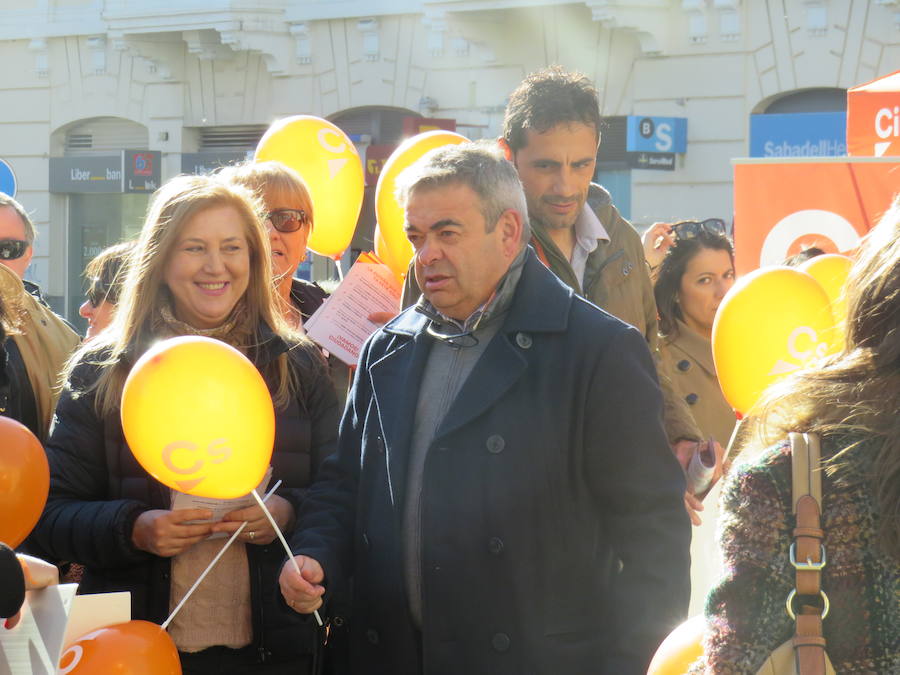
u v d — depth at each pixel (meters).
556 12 16.62
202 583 3.30
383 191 4.45
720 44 15.55
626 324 2.95
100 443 3.37
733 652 2.02
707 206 15.77
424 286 2.97
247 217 3.47
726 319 3.62
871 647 1.96
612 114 16.39
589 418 2.87
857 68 14.70
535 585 2.84
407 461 2.98
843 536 1.99
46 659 2.62
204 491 3.03
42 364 4.38
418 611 2.96
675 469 2.90
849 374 2.09
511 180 2.97
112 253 4.78
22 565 2.69
